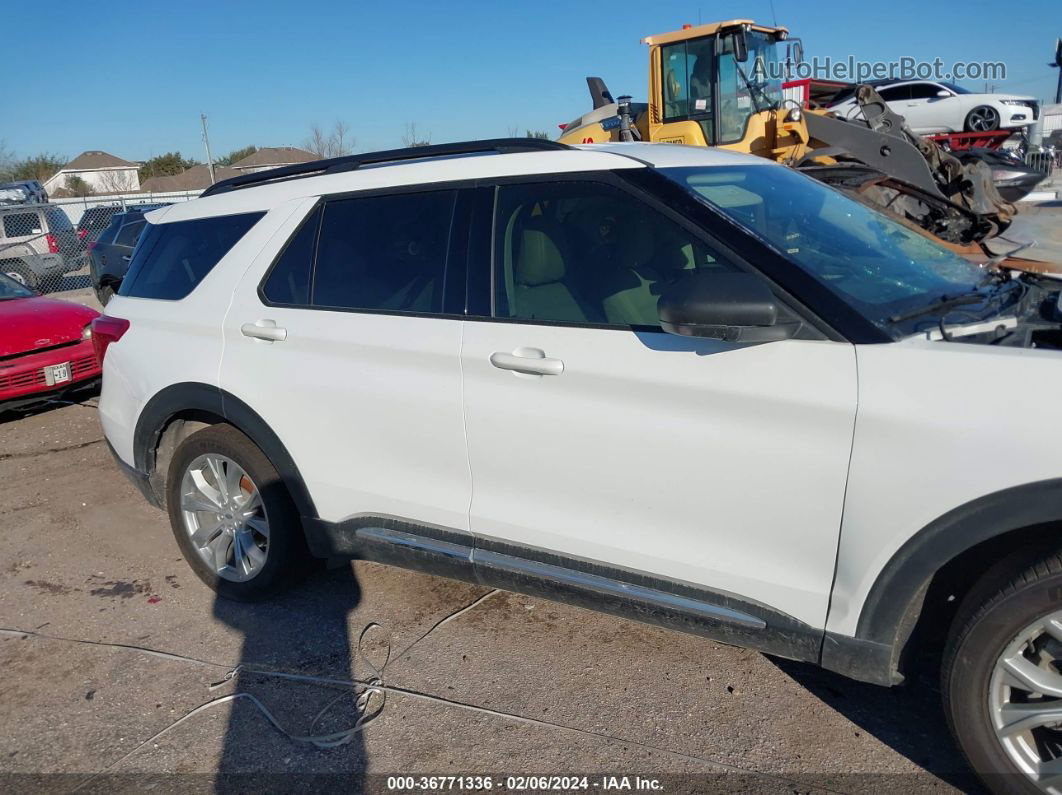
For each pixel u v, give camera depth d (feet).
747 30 36.11
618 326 9.07
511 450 9.70
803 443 7.99
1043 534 7.61
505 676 10.67
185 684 10.82
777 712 9.75
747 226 9.04
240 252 12.23
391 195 11.04
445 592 12.90
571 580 9.59
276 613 12.49
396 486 10.77
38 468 19.66
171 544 15.12
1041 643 7.48
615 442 8.96
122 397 13.41
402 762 9.23
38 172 182.80
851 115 44.78
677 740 9.37
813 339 8.05
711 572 8.74
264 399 11.60
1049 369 7.14
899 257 9.98
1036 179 41.34
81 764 9.38
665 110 38.58
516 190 10.11
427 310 10.37
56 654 11.61
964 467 7.27
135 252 14.17
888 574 7.77
